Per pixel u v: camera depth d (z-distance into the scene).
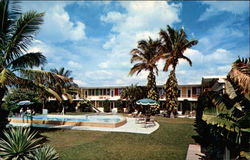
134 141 9.91
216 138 7.47
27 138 6.26
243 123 5.20
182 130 13.28
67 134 11.82
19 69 9.61
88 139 10.39
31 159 5.64
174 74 23.09
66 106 36.16
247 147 5.62
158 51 25.00
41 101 25.61
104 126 14.90
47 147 6.23
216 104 6.13
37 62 10.34
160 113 28.36
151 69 25.50
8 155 5.57
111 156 7.28
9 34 9.23
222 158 6.86
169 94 23.00
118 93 38.56
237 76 5.19
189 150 8.12
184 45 22.56
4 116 9.41
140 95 30.05
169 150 8.16
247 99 5.66
